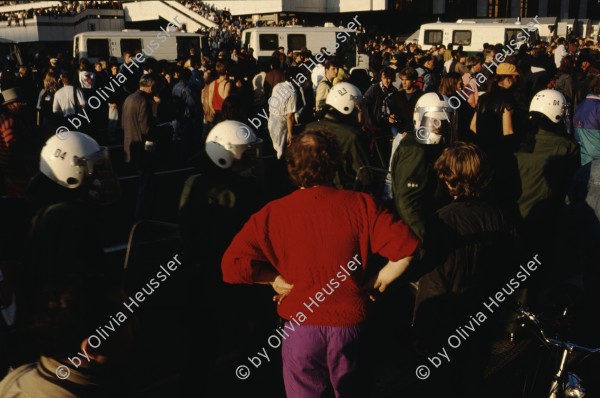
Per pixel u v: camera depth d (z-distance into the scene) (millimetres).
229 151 3389
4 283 3121
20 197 5598
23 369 2275
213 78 11219
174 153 11555
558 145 4387
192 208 3500
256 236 2787
